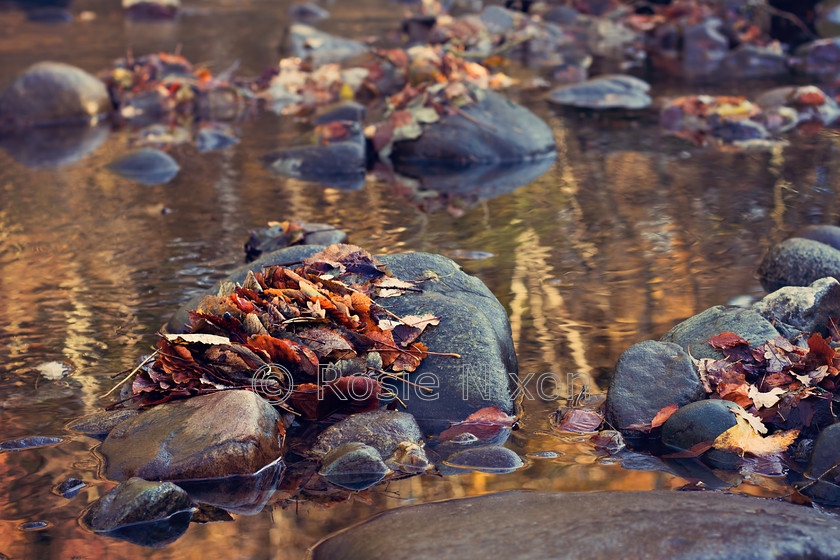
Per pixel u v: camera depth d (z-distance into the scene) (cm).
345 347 297
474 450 269
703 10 1209
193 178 623
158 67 938
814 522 209
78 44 1259
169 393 294
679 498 224
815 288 337
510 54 1151
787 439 270
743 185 564
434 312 319
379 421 278
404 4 1809
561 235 479
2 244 489
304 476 259
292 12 1616
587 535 202
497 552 198
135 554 223
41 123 836
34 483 256
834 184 558
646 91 868
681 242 461
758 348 303
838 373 283
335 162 639
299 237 462
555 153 666
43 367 335
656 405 284
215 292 358
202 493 250
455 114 675
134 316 382
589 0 1378
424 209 535
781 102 775
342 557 210
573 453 269
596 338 348
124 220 529
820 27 1225
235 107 887
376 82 934
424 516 224
